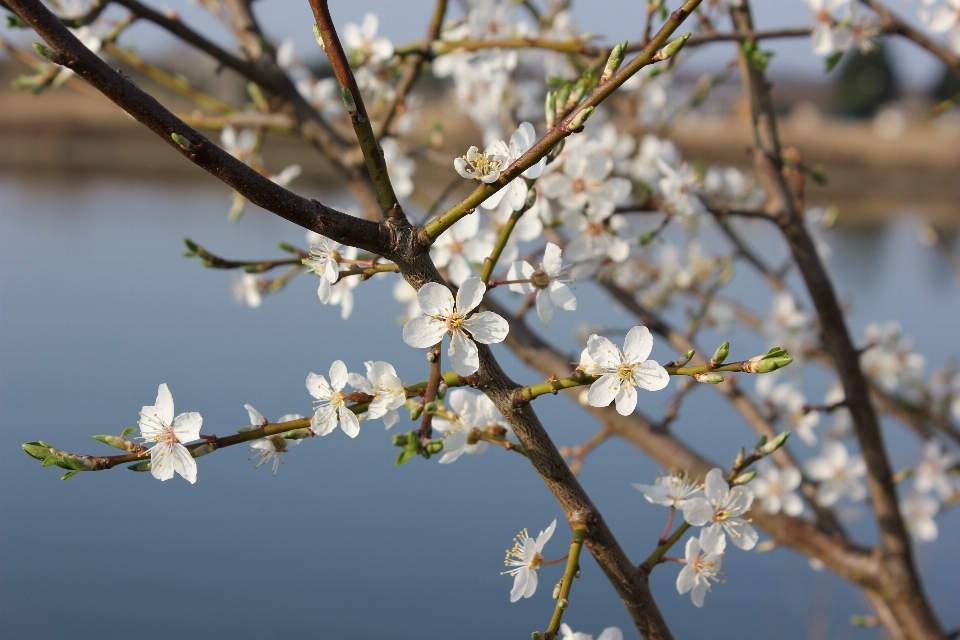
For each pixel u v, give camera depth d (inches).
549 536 22.8
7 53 30.8
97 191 171.8
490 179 21.7
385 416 22.7
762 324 40.8
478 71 38.6
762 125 28.7
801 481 29.8
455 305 22.1
